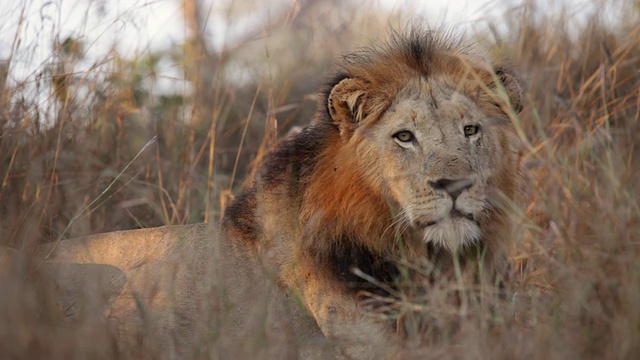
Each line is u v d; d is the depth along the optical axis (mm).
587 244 9445
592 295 8789
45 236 11680
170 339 9312
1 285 8641
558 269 9641
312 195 10000
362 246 9867
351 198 9805
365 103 10016
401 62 10195
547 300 9242
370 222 9805
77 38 13727
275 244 10156
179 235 10883
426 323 9008
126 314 9672
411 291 9352
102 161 14273
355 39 18359
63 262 10586
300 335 9891
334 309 9742
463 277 9375
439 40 10680
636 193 10008
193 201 14078
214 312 9086
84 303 9016
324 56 18438
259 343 8516
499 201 9797
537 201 11250
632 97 14500
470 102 9859
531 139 13469
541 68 15039
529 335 8656
